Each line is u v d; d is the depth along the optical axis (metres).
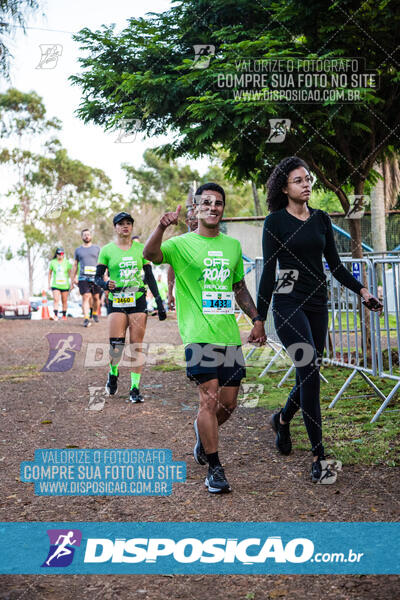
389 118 7.12
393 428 4.15
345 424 4.38
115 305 5.80
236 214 39.91
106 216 39.12
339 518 2.72
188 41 6.75
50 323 14.23
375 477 3.25
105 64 6.84
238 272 3.48
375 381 5.91
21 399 5.89
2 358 8.88
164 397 5.84
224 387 3.36
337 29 6.07
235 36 6.22
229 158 7.81
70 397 5.95
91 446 4.13
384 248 12.58
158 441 4.23
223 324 3.29
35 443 4.24
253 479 3.33
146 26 6.69
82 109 7.02
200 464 3.62
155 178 42.38
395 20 5.94
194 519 2.80
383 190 12.62
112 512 2.93
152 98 6.48
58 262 15.25
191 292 3.32
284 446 3.76
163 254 3.34
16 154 35.28
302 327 3.41
